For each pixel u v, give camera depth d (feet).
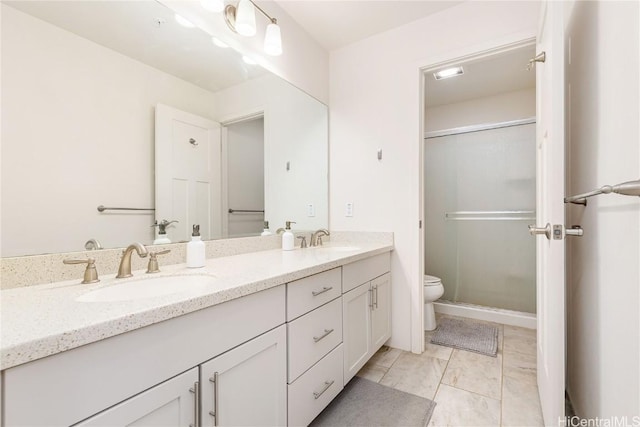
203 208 5.04
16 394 1.69
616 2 2.73
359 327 5.55
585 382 3.85
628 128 2.50
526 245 8.98
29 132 3.15
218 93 5.26
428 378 5.73
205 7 4.61
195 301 2.58
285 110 6.64
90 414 1.98
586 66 3.65
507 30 5.79
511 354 6.68
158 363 2.37
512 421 4.52
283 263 4.40
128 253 3.57
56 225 3.33
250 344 3.19
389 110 7.12
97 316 2.11
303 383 3.99
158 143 4.40
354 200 7.59
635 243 2.40
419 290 6.77
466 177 9.91
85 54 3.61
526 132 9.04
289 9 6.40
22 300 2.58
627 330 2.55
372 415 4.70
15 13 3.06
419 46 6.72
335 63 7.94
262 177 6.15
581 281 4.01
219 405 2.86
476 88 9.14
